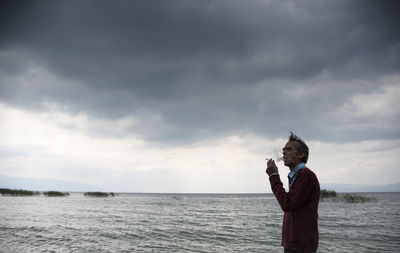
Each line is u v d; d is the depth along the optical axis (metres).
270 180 3.34
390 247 12.47
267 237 15.16
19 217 22.58
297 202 3.05
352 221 21.83
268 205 51.03
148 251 11.70
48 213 26.69
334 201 54.62
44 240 13.43
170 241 13.85
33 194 78.06
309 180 3.13
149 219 23.64
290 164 3.39
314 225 3.17
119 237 14.66
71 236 14.59
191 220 23.38
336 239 14.27
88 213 27.98
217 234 16.06
